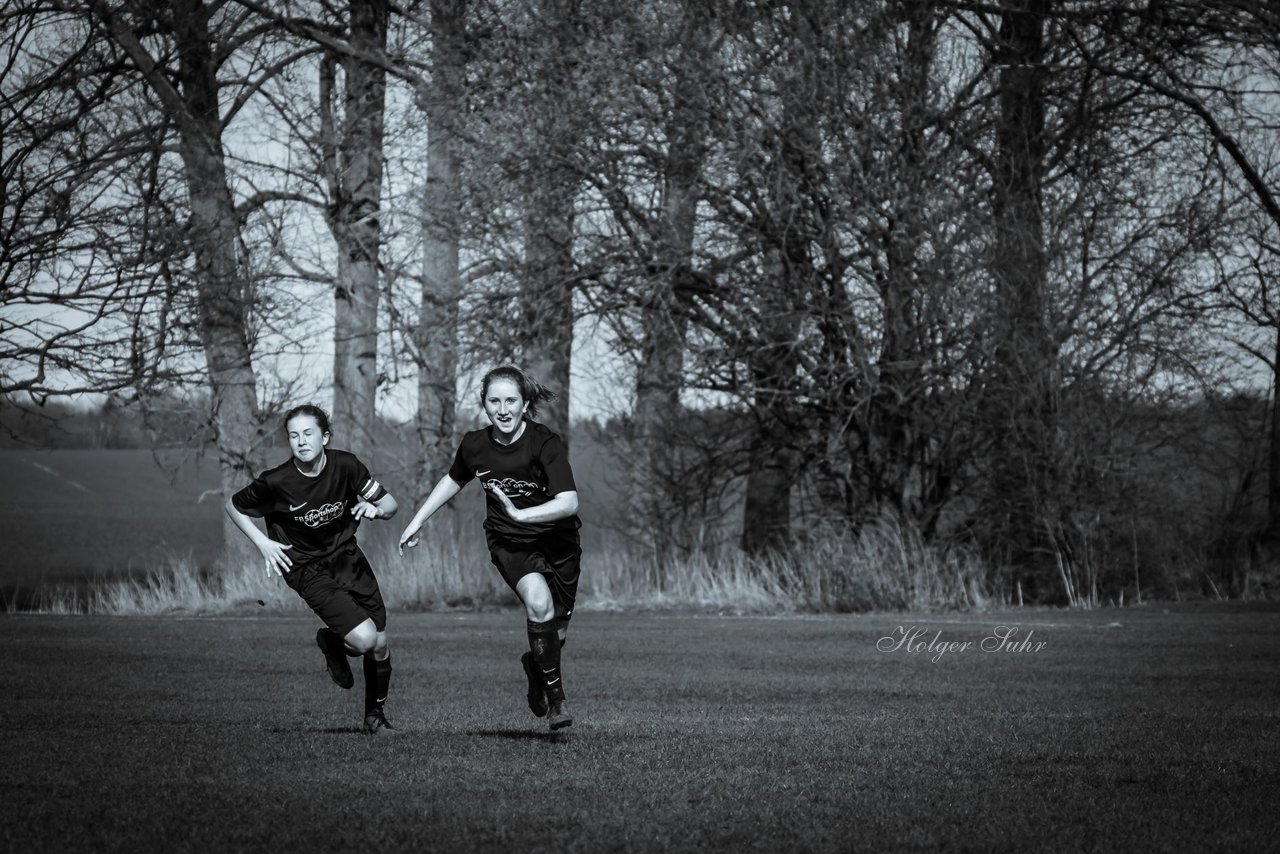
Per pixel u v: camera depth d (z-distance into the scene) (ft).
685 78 269.23
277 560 93.20
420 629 222.69
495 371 89.92
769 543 322.75
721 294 280.92
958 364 269.23
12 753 86.33
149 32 312.50
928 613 246.27
